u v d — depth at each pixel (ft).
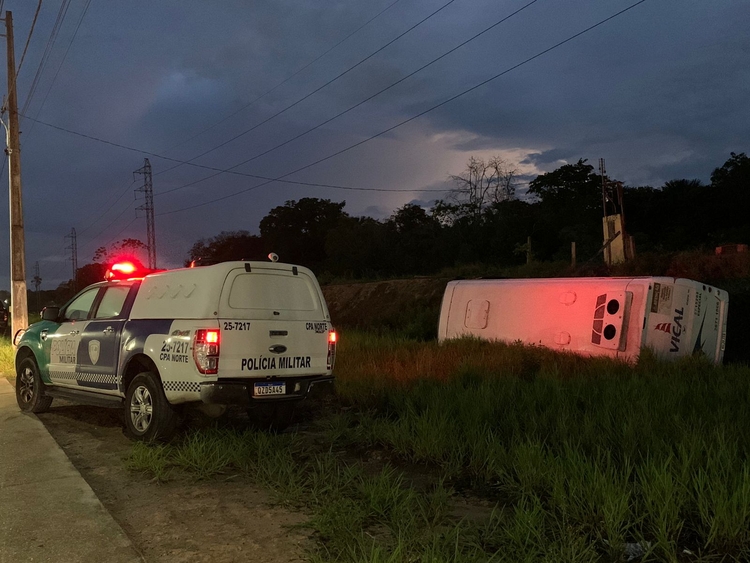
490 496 15.92
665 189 121.29
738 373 27.86
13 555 12.60
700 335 35.01
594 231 103.50
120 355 23.09
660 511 12.23
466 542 12.50
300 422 25.79
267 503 15.66
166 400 21.34
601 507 12.90
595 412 20.90
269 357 21.58
